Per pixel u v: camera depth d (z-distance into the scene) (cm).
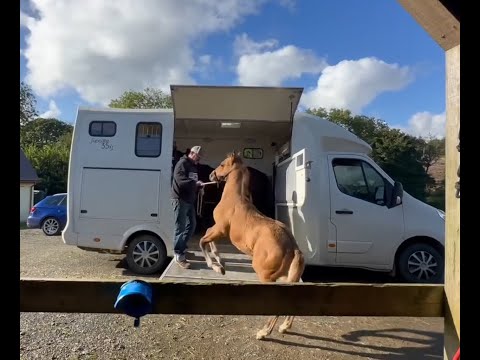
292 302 215
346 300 217
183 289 210
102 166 681
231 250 632
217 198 853
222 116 705
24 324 441
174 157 785
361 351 391
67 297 209
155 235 680
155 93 4634
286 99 658
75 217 675
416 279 640
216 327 447
